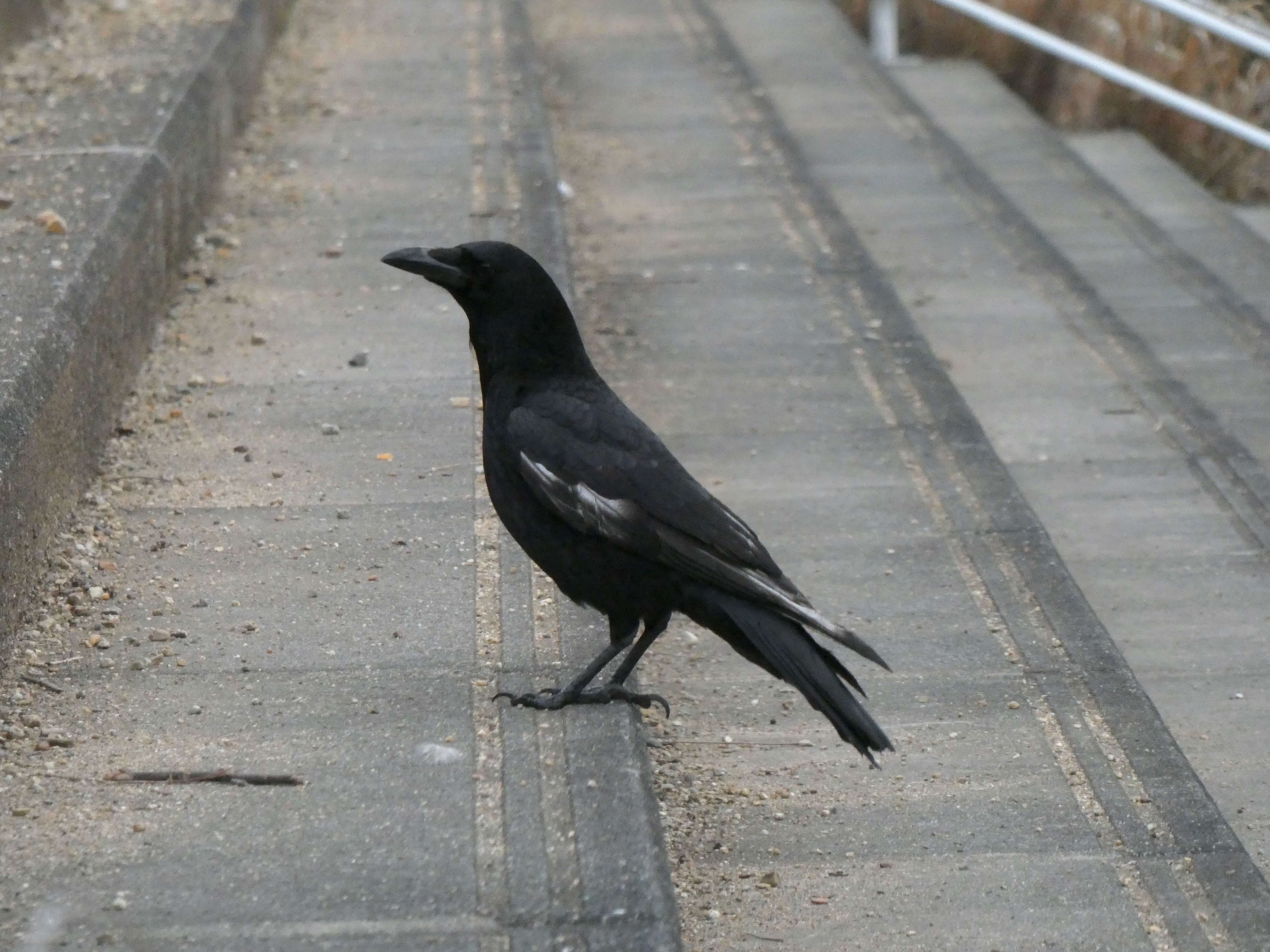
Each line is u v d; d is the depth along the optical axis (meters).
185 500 9.93
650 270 15.80
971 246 17.34
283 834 6.75
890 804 8.39
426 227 14.68
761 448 12.49
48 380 9.24
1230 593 11.41
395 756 7.37
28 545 8.63
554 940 6.14
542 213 15.14
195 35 16.97
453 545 9.45
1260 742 9.66
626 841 6.76
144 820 6.84
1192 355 15.56
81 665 8.14
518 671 8.16
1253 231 19.61
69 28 17.20
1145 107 23.45
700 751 8.90
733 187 18.02
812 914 7.46
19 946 5.99
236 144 16.72
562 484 7.33
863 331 14.52
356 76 19.56
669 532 7.19
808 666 6.82
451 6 23.00
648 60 22.70
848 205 18.36
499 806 7.00
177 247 13.37
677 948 6.14
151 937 6.06
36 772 7.18
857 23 26.08
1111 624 11.04
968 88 23.41
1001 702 9.34
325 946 6.05
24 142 13.34
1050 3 23.97
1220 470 13.11
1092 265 17.70
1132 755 8.82
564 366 7.73
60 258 10.67
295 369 11.82
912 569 10.79
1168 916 7.48
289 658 8.24
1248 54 23.02
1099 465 13.20
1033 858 7.92
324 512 9.81
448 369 11.85
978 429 12.74
